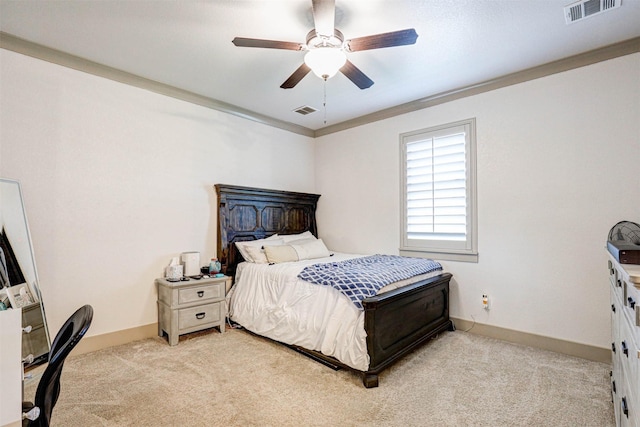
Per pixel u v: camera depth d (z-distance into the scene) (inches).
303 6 85.1
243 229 160.2
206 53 109.7
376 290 96.8
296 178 191.2
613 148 105.3
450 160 141.3
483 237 131.6
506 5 84.9
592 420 74.8
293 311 113.4
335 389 88.5
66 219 109.9
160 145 134.3
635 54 101.8
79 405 80.4
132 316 124.6
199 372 98.1
